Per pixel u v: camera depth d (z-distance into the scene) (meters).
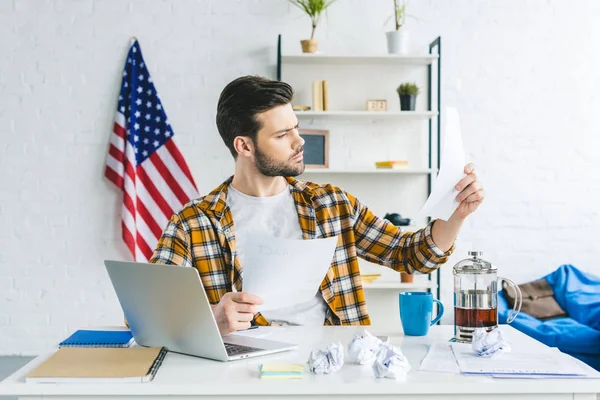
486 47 4.41
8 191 4.31
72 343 1.58
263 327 1.82
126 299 1.56
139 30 4.32
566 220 4.44
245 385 1.27
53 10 4.30
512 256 4.43
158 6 4.32
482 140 4.42
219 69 4.34
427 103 4.40
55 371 1.30
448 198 1.64
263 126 1.86
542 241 4.43
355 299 1.98
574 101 4.43
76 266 4.33
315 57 4.16
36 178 4.31
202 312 1.40
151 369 1.32
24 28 4.29
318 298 1.94
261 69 4.35
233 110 1.88
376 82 4.38
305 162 4.23
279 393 1.27
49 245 4.32
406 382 1.28
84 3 4.30
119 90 4.32
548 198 4.43
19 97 4.30
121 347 1.56
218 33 4.34
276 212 1.98
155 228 4.20
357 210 2.04
